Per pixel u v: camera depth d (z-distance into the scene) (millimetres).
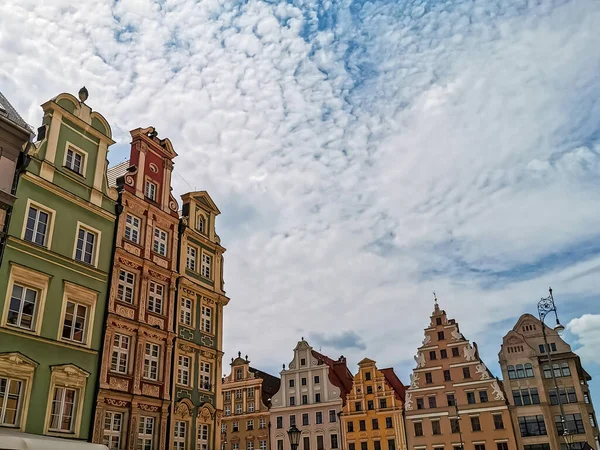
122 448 26219
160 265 31719
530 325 61406
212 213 38344
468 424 58781
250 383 70812
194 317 33688
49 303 24766
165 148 34812
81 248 27297
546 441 55188
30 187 25312
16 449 18969
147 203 31859
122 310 28359
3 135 23688
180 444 29969
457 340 62906
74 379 24875
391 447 60938
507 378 59344
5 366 22188
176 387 30562
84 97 29766
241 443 68312
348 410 64312
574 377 57156
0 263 22828
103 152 29984
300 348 70125
